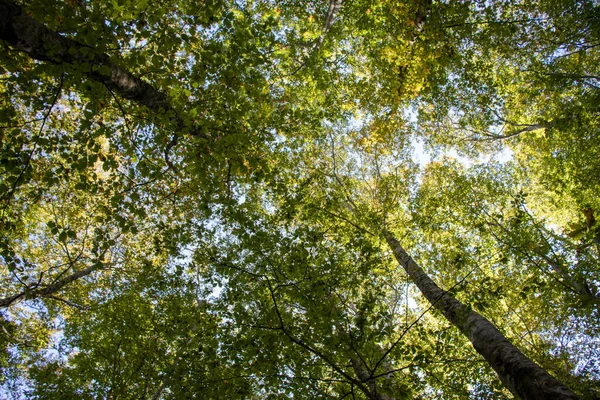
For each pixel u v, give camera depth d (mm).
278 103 9586
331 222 8297
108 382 7730
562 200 11883
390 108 11047
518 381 4277
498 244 9008
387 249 9516
